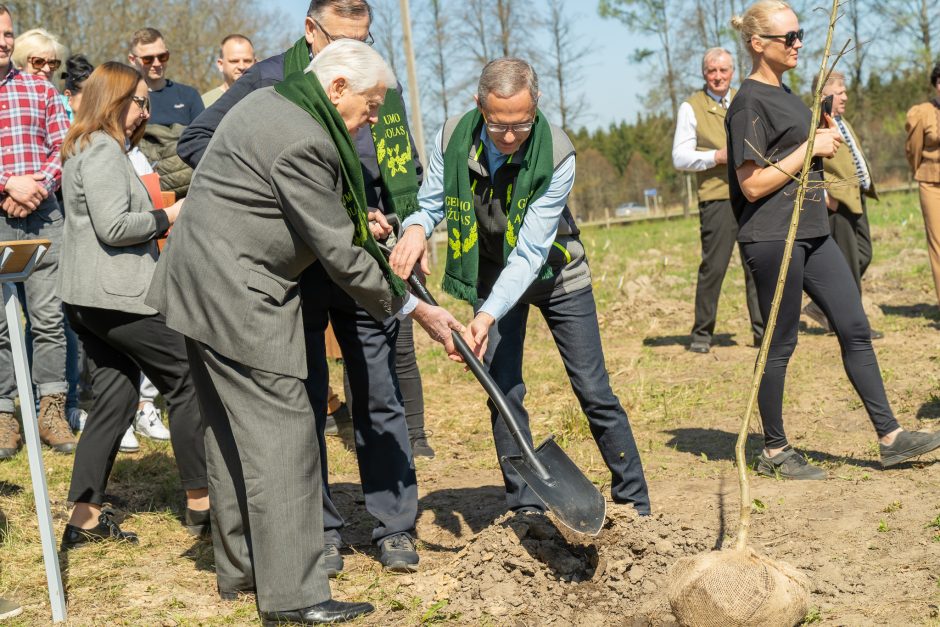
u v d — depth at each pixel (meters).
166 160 5.43
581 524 3.07
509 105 3.13
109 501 4.40
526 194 3.33
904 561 3.21
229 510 3.21
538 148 3.33
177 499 4.48
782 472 4.34
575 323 3.57
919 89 30.47
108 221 3.56
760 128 4.07
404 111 3.91
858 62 29.17
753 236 4.16
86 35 25.98
